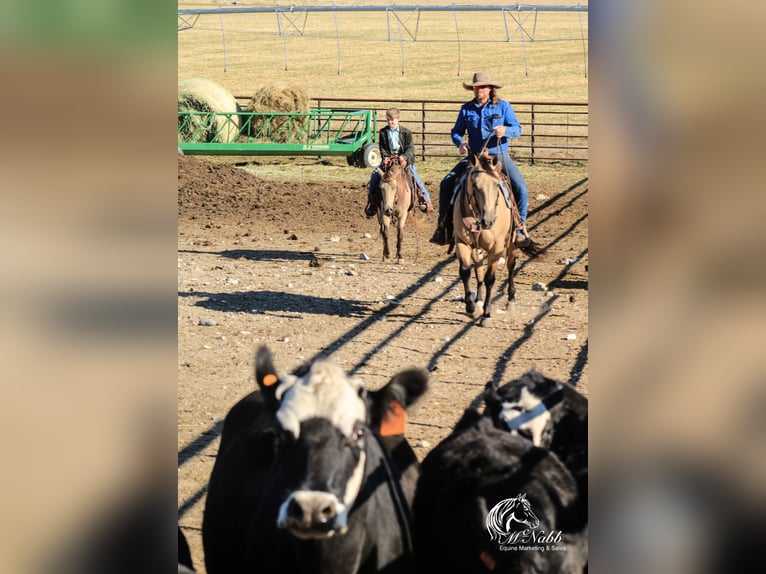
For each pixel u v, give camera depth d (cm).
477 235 1778
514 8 6012
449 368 1551
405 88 7112
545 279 2250
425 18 12362
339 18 12512
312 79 7638
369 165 4228
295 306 1977
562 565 655
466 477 722
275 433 613
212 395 1420
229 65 8494
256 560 679
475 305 1853
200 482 1103
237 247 2620
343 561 623
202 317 1867
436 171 3988
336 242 2722
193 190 3381
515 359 1602
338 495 584
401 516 699
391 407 636
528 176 3862
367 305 1998
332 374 617
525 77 7619
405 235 2852
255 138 4469
